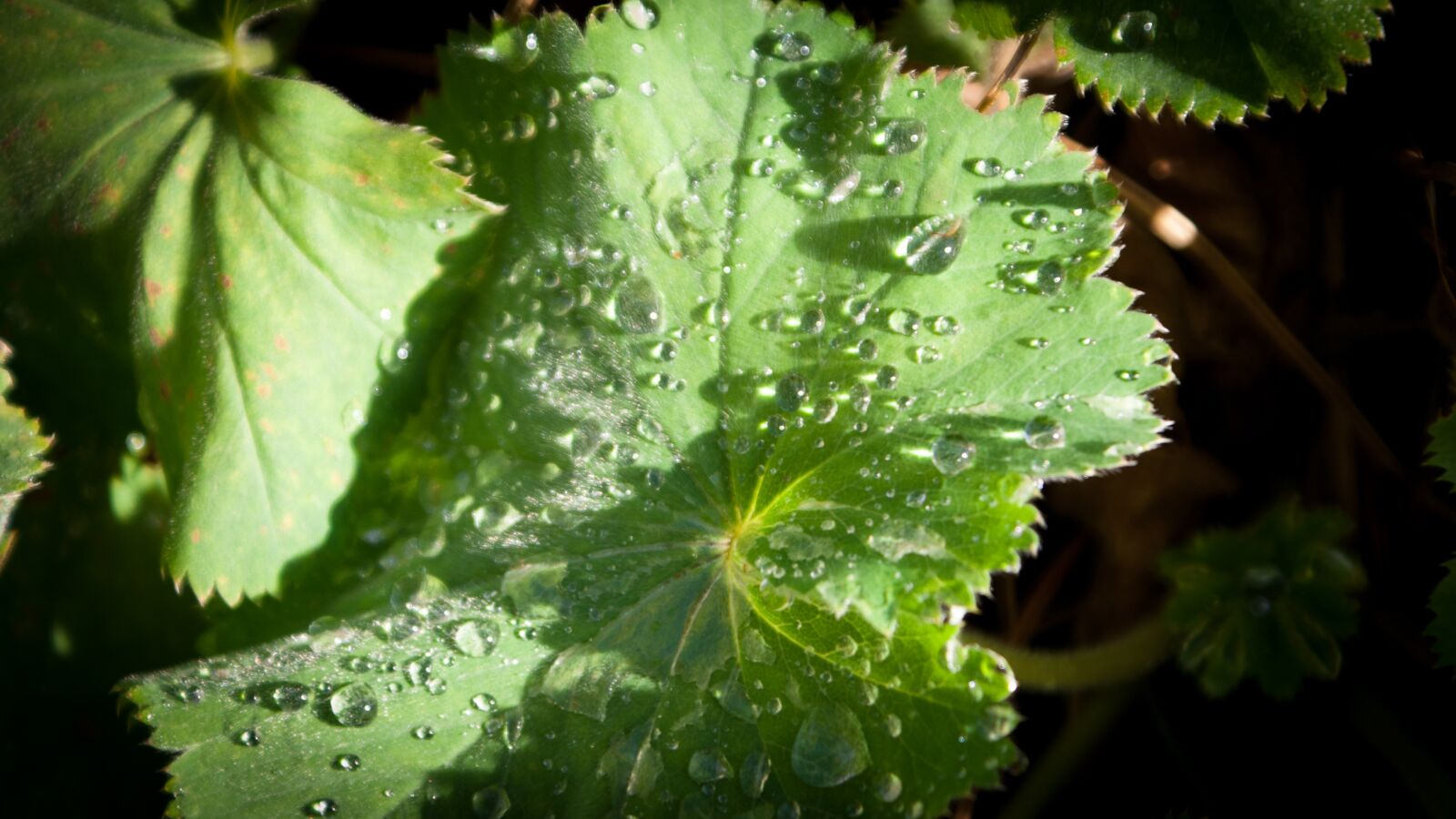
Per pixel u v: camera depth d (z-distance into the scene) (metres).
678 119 0.22
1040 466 0.21
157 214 0.22
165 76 0.23
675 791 0.22
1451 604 0.23
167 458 0.22
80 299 0.23
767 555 0.22
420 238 0.22
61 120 0.23
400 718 0.22
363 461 0.22
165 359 0.22
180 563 0.22
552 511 0.22
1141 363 0.21
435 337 0.23
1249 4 0.22
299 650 0.22
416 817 0.22
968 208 0.22
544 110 0.22
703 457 0.22
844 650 0.22
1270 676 0.23
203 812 0.22
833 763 0.21
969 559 0.21
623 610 0.22
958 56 0.23
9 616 0.23
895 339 0.22
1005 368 0.22
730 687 0.22
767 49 0.22
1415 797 0.23
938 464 0.21
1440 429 0.23
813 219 0.22
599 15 0.22
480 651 0.22
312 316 0.22
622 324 0.22
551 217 0.22
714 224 0.22
